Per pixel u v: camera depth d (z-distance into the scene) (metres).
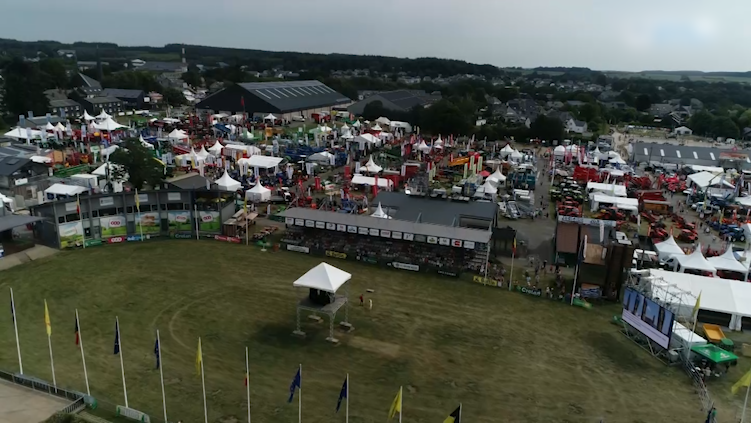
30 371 43.75
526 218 97.94
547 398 43.97
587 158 150.00
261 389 43.22
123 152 95.88
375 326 55.56
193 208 81.12
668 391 45.94
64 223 73.25
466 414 41.25
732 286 60.44
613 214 99.44
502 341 53.53
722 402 44.53
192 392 42.28
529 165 135.38
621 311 61.81
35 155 106.19
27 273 64.88
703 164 155.88
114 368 45.25
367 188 107.88
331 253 75.19
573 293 63.31
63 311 55.44
